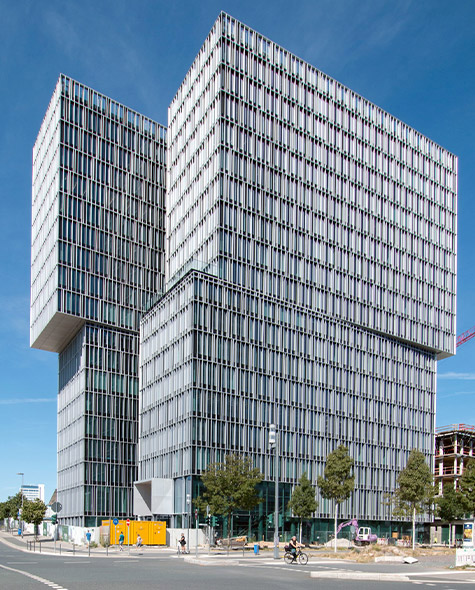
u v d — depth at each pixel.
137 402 97.19
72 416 98.56
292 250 92.06
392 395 100.88
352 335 96.94
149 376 91.75
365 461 94.44
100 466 92.56
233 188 87.62
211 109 90.56
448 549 64.19
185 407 78.62
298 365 89.19
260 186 90.38
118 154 101.50
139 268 100.38
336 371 93.62
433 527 104.44
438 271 111.75
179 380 81.25
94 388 93.75
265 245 89.31
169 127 106.88
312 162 97.00
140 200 102.56
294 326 90.00
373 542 73.50
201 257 89.19
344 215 99.38
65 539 90.38
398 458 99.50
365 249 101.06
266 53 94.88
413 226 109.06
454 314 113.19
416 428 103.69
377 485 95.19
